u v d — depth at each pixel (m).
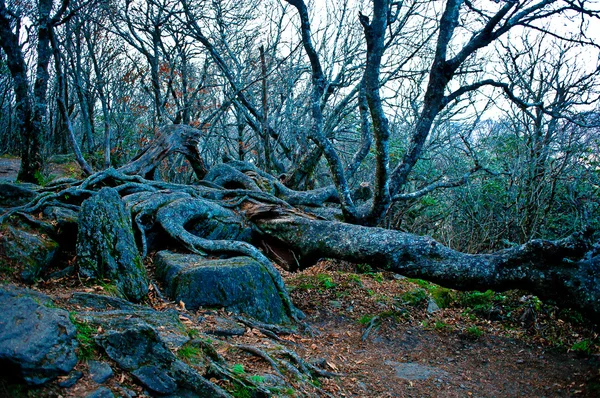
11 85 20.98
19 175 10.79
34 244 5.70
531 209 11.76
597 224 10.46
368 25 8.42
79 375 3.17
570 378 6.30
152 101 22.27
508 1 9.14
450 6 9.76
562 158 11.73
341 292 9.05
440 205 16.69
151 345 3.59
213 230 8.98
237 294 6.51
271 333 6.12
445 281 7.47
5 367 2.92
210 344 4.55
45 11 10.80
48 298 3.95
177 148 12.09
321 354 6.16
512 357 7.02
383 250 7.84
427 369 6.40
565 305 6.60
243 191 10.63
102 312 4.36
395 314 8.22
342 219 11.52
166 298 6.30
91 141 19.44
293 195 12.90
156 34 16.80
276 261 9.33
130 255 6.07
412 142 9.95
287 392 4.32
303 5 10.14
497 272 7.07
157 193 9.13
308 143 15.77
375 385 5.58
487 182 13.24
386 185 9.17
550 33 9.28
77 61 18.11
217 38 18.83
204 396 3.53
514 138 13.59
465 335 7.76
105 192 6.27
